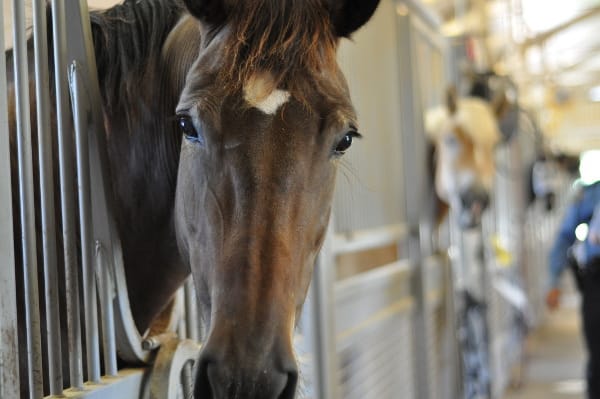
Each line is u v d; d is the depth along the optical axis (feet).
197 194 3.71
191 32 4.27
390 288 9.66
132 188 4.60
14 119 4.57
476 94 15.89
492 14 22.34
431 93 13.38
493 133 12.98
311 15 3.78
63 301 4.57
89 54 4.27
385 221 9.73
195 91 3.60
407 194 10.66
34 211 4.12
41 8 3.96
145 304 4.80
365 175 8.89
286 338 3.35
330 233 7.09
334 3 4.19
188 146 3.78
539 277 31.14
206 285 3.69
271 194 3.51
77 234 4.47
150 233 4.64
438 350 12.06
